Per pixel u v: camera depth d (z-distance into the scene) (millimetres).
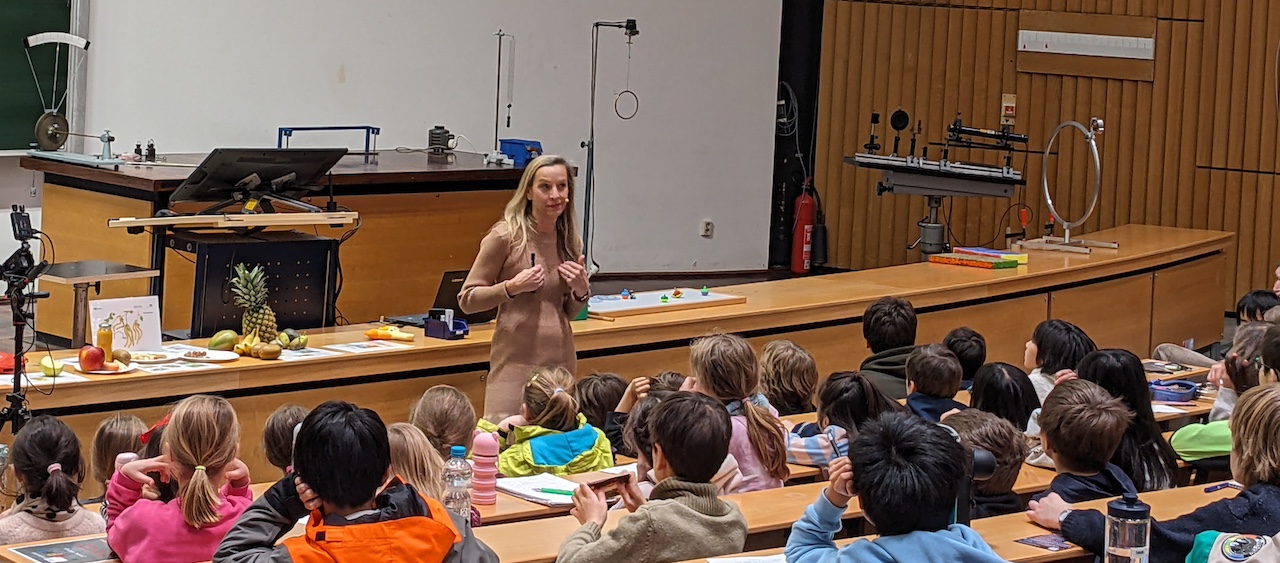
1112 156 10484
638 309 6172
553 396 4031
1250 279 10156
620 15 10578
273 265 5715
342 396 5305
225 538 2465
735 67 11094
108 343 4930
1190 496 3416
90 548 3080
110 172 6805
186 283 6773
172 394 4879
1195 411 5004
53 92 8695
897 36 11000
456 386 5609
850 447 2680
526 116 10352
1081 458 3346
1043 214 10750
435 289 7809
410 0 9789
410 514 2451
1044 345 4945
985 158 10875
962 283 7117
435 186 7742
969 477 2713
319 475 2414
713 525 2955
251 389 5070
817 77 11383
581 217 10711
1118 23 10289
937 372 4352
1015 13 10641
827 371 6672
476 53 10070
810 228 11352
